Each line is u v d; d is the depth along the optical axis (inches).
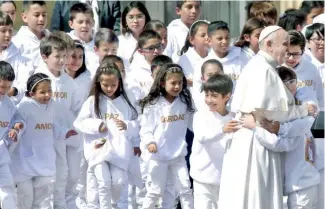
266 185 555.5
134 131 636.1
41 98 629.9
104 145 627.8
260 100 551.2
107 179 626.2
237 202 556.4
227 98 603.8
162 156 632.4
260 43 562.6
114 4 840.9
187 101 641.0
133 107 640.4
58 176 651.5
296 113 560.1
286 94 556.4
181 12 796.6
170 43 786.2
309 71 654.5
